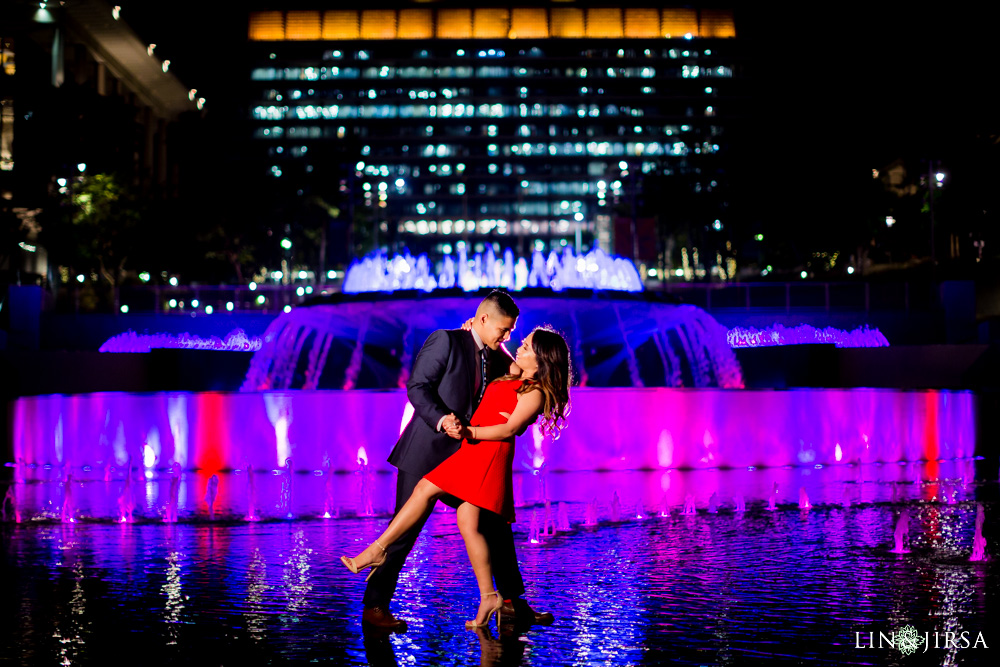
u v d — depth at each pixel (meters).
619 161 124.56
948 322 37.56
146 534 7.89
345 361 22.00
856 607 5.08
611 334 21.50
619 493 10.52
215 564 6.48
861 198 58.84
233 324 40.38
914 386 27.16
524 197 124.88
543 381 4.98
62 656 4.18
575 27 142.50
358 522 8.55
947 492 10.58
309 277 74.81
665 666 4.03
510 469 4.99
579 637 4.52
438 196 124.75
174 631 4.64
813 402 14.20
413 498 4.95
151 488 11.45
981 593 5.41
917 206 56.66
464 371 5.04
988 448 15.90
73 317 40.72
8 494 10.92
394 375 21.50
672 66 127.88
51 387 27.16
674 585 5.71
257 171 73.25
